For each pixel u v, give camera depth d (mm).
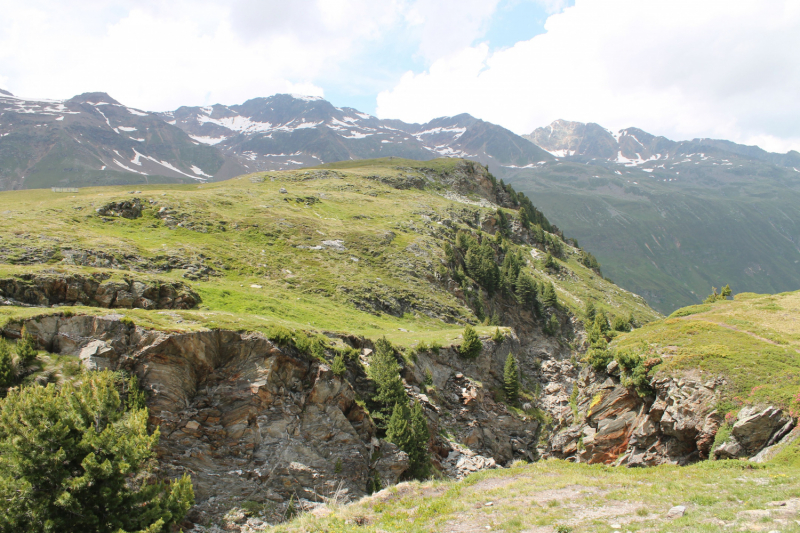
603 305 158625
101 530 22422
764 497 21391
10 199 103625
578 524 21000
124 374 34500
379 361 55906
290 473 38781
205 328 40000
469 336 77688
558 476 31688
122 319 37188
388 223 144875
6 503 20891
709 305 74938
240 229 106938
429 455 52469
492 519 23234
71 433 23625
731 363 47156
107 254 71812
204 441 36562
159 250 81500
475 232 166750
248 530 34000
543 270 173250
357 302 93812
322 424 43000
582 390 63719
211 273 82438
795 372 43031
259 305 70125
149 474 27734
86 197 99812
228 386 39656
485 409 72938
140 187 150000
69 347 34594
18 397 24031
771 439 38188
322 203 150625
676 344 55438
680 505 21969
